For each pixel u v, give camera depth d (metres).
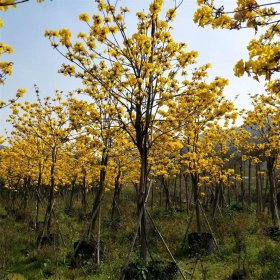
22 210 20.11
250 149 17.25
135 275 6.93
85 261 9.61
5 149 16.59
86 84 8.18
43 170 15.11
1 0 2.30
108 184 18.62
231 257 10.30
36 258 10.80
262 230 13.45
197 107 7.42
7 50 6.37
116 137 9.51
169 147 7.58
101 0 6.68
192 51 6.91
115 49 7.07
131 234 13.61
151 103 7.34
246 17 3.00
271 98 11.79
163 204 27.28
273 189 14.98
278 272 8.13
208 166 12.55
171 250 11.48
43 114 12.05
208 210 21.56
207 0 3.20
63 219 17.78
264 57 2.79
